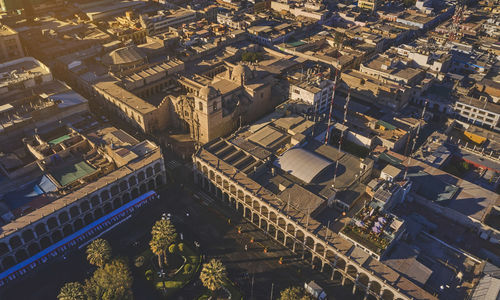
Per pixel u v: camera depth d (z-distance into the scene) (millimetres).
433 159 162875
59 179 142250
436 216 140000
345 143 174125
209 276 108125
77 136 162625
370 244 114562
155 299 115062
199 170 153375
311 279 122000
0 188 140000
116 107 191250
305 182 142000
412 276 109562
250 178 142000
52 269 123000
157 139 183250
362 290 117438
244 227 139375
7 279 117562
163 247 116250
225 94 182125
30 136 164750
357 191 140125
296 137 159500
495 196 143250
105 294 107000
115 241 132500
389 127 179750
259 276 122188
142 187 152000
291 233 129250
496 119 191000
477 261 119438
